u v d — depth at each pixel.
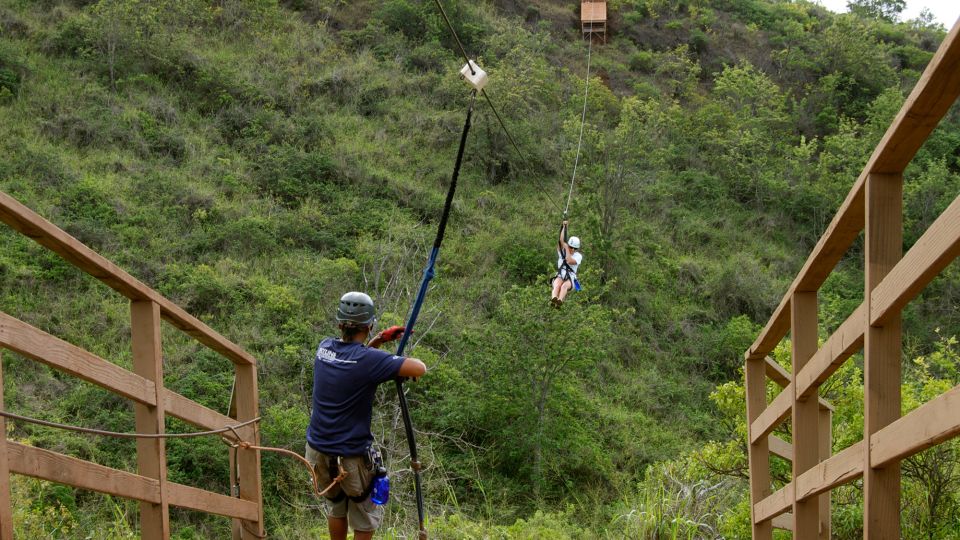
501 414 18.33
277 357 18.50
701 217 31.11
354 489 4.48
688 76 39.19
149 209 22.77
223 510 5.62
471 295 23.17
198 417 5.47
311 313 20.67
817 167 33.12
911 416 3.25
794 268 30.03
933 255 3.03
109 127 25.27
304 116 29.70
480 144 30.06
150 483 4.70
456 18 37.53
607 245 26.30
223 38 32.44
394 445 15.45
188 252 21.88
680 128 34.94
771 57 42.47
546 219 27.75
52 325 18.33
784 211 32.53
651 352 24.50
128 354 18.09
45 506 11.45
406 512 12.33
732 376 24.55
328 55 33.38
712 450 11.73
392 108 31.22
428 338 20.62
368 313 4.64
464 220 26.84
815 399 5.07
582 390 21.25
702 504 10.97
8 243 20.03
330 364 4.51
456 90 32.12
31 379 16.88
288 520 14.70
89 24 29.11
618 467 19.23
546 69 36.34
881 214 3.69
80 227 20.77
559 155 30.64
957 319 27.45
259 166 26.25
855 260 30.53
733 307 27.23
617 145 28.77
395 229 24.66
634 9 44.69
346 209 25.48
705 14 45.28
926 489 7.99
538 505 16.81
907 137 3.36
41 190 21.92
